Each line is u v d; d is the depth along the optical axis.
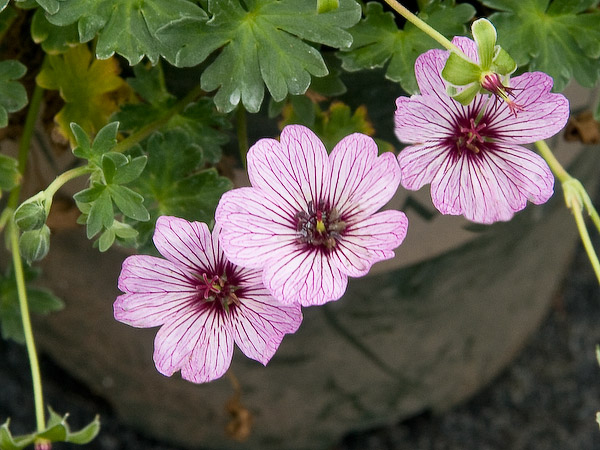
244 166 0.18
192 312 0.14
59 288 0.25
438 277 0.23
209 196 0.17
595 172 0.23
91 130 0.18
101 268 0.23
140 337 0.25
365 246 0.14
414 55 0.16
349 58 0.16
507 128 0.15
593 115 0.18
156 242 0.14
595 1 0.17
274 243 0.14
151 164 0.16
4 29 0.17
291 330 0.14
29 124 0.18
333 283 0.14
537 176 0.15
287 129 0.14
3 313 0.20
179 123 0.17
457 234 0.21
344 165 0.14
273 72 0.15
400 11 0.15
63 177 0.15
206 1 0.16
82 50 0.17
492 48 0.14
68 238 0.22
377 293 0.23
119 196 0.15
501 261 0.24
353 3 0.15
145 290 0.14
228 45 0.15
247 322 0.14
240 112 0.17
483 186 0.15
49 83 0.17
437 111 0.14
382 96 0.17
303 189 0.14
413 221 0.19
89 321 0.25
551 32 0.17
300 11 0.15
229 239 0.13
